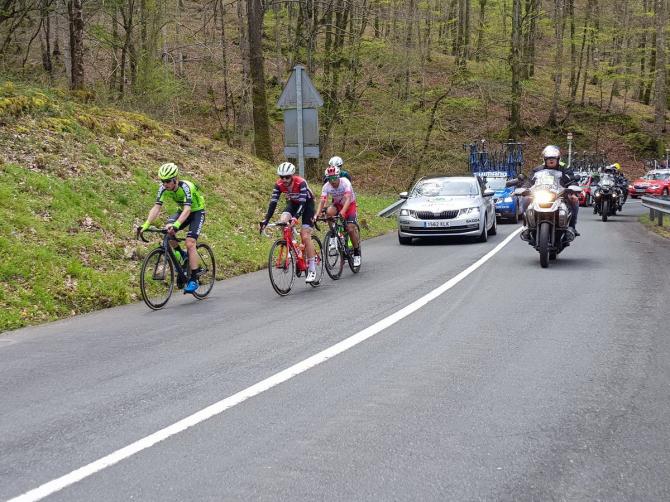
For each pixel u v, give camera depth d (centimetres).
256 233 1595
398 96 3344
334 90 3023
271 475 391
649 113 6319
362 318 833
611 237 1853
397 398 528
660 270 1193
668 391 538
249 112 3225
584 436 446
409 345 694
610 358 636
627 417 480
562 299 936
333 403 518
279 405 514
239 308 938
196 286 999
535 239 1288
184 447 435
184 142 2062
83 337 778
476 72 3709
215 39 3500
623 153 5384
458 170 3688
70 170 1420
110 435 459
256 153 2533
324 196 1194
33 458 422
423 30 3994
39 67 2514
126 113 2006
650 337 714
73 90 1995
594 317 816
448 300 942
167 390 559
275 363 633
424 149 3450
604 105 6091
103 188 1407
